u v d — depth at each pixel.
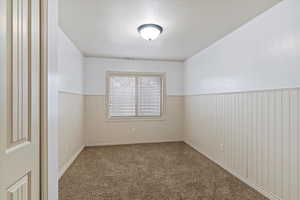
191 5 2.01
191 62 4.42
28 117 0.99
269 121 2.14
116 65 4.54
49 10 1.21
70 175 2.74
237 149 2.72
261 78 2.25
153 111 4.80
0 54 0.75
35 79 1.06
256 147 2.34
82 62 4.16
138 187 2.38
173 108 4.85
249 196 2.18
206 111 3.69
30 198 1.01
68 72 3.07
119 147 4.30
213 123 3.42
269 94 2.13
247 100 2.51
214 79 3.38
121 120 4.59
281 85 1.97
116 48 3.71
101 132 4.49
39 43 1.12
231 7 2.07
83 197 2.14
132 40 3.21
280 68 1.98
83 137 4.28
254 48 2.36
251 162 2.43
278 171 2.01
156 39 3.14
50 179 1.22
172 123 4.85
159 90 4.83
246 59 2.52
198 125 4.05
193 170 2.95
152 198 2.13
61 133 2.73
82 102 4.16
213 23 2.49
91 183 2.49
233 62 2.80
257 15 2.27
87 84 4.39
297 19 1.79
